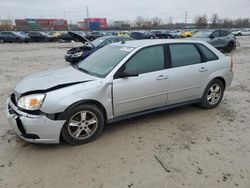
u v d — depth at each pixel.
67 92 3.21
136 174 2.85
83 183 2.70
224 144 3.54
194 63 4.43
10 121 3.28
